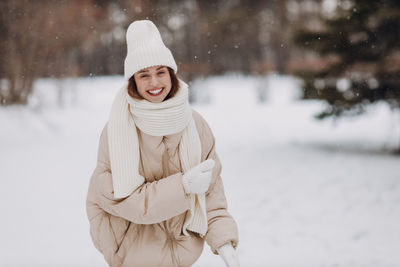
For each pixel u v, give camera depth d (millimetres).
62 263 3305
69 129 12570
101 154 1802
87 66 26297
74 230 4191
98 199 1788
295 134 11703
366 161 7621
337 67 8164
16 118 11578
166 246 1847
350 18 7781
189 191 1700
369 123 12875
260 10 24453
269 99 23859
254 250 3740
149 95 1711
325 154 8531
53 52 13062
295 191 5805
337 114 8445
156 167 1817
